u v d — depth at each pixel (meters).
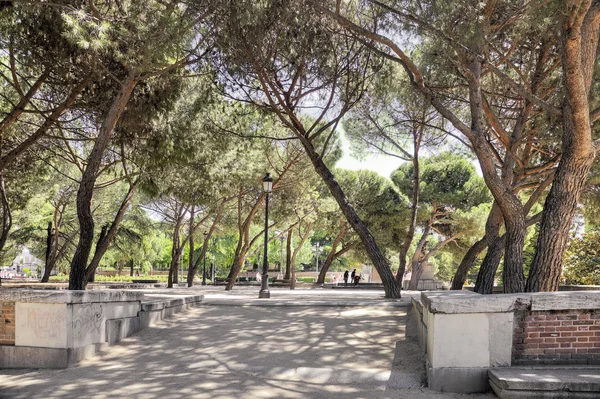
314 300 11.23
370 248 12.28
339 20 9.46
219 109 13.90
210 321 9.29
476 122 8.11
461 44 7.81
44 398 5.35
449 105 12.87
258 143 17.55
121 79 10.81
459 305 5.55
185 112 13.21
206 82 12.58
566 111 7.04
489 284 10.55
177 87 11.70
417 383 5.80
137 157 12.61
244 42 10.42
